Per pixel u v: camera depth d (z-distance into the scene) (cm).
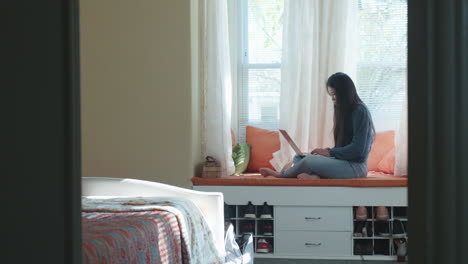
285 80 473
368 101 503
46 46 110
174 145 445
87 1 456
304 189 430
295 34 470
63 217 112
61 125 112
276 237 434
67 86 113
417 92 102
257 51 522
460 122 99
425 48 101
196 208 307
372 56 503
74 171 113
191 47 444
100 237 209
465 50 99
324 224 430
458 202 99
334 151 434
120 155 452
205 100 469
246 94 523
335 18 474
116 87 453
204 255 294
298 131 474
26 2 107
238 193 436
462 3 99
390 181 423
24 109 107
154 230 247
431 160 100
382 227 428
